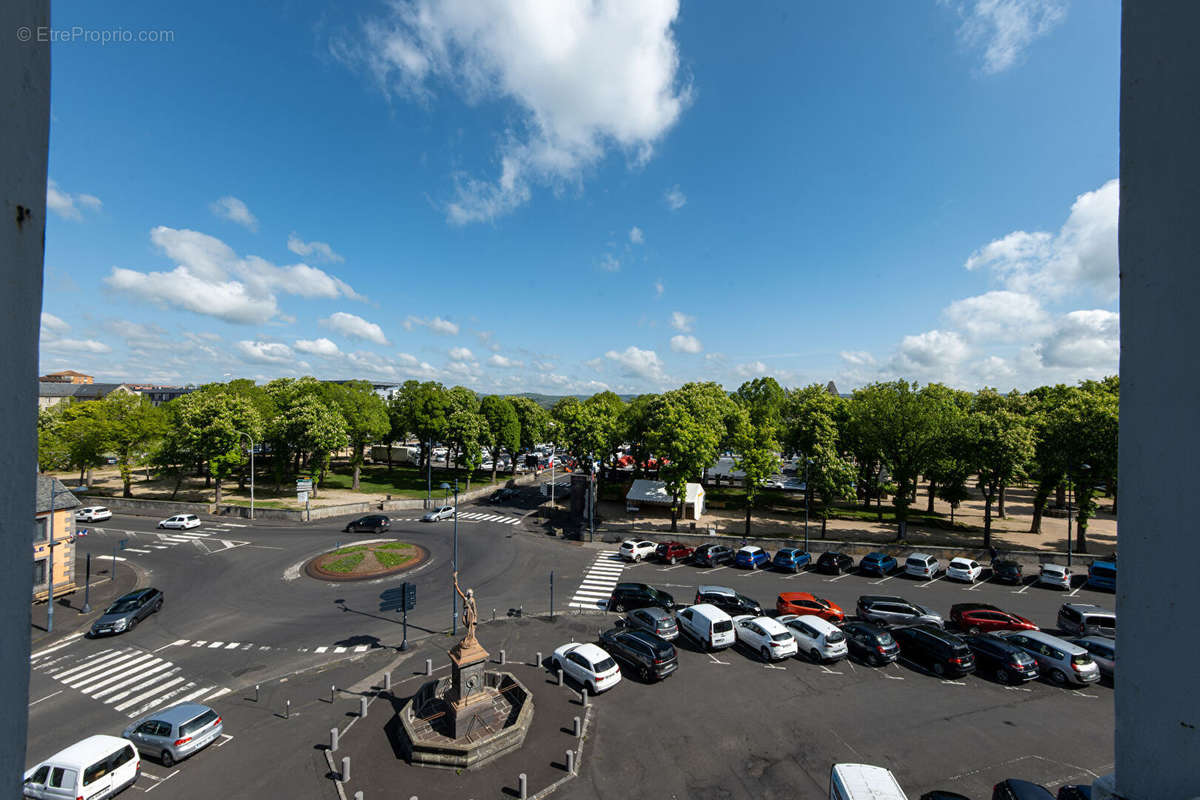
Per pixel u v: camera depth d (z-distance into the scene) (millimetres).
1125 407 2328
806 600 27953
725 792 15195
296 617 28422
